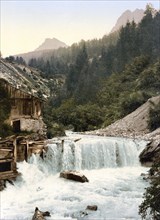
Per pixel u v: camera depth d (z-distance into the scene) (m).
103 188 29.50
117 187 29.80
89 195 27.34
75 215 22.53
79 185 30.47
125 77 117.94
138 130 62.12
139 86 95.00
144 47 161.12
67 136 57.34
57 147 36.28
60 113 91.06
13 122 41.19
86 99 127.12
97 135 60.19
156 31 190.00
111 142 40.41
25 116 42.00
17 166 31.80
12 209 23.95
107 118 87.69
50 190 29.02
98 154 39.19
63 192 28.27
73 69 196.50
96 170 37.81
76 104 118.62
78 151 37.72
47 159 35.25
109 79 132.62
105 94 112.44
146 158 40.88
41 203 25.39
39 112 43.88
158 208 17.25
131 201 25.45
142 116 66.25
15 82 152.12
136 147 42.16
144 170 37.88
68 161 36.84
